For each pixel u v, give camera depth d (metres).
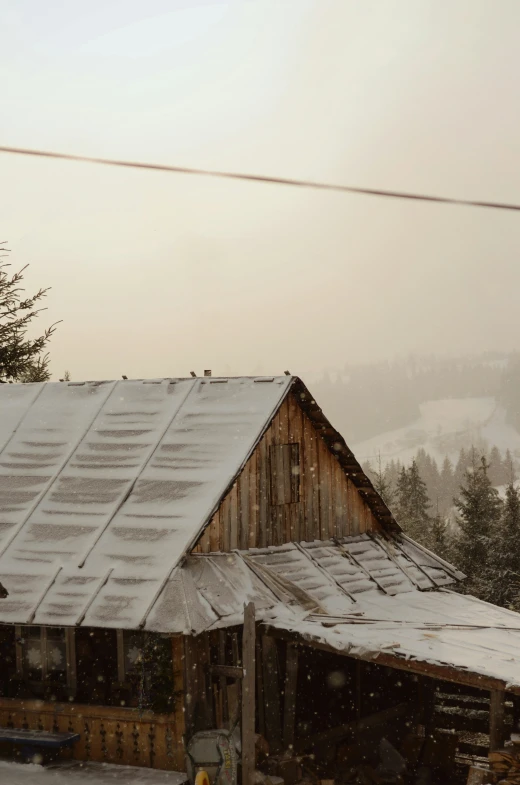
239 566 16.12
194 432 17.75
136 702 14.70
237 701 15.36
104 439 18.38
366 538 20.59
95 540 15.85
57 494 17.27
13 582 15.45
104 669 15.04
